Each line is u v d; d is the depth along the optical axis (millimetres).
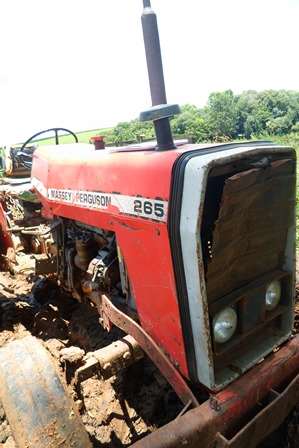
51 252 3164
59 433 1715
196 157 1604
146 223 1776
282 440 2260
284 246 2082
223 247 1705
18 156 4398
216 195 1746
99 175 2117
